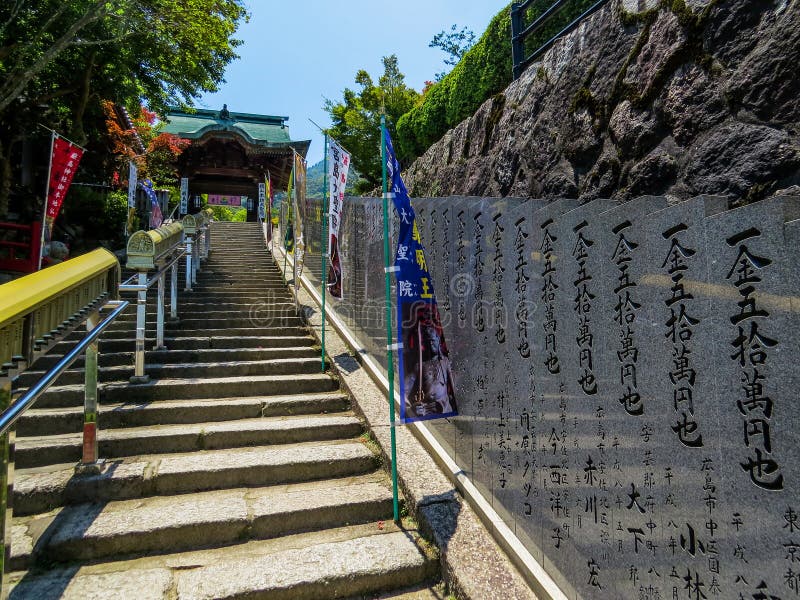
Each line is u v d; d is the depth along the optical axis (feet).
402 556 8.29
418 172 20.18
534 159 12.05
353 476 11.05
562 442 7.23
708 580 4.78
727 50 7.37
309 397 14.32
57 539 7.88
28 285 5.57
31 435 11.18
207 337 18.04
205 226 31.27
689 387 5.09
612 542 6.13
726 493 4.62
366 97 48.42
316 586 7.55
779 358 4.17
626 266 6.03
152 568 7.74
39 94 36.96
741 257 4.55
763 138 6.59
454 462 10.81
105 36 32.71
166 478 9.83
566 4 13.21
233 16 35.53
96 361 9.77
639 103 8.93
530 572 7.56
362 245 19.24
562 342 7.32
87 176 49.67
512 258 8.86
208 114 86.99
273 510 9.10
